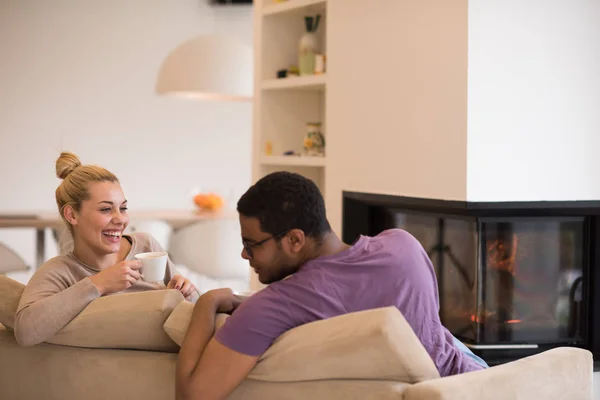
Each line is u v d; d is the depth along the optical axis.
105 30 6.82
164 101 7.02
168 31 6.99
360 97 3.76
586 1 3.29
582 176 3.30
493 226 3.27
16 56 6.59
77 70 6.75
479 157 3.16
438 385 1.59
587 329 3.42
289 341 1.67
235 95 5.26
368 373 1.64
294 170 4.66
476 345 3.30
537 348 3.35
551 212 3.31
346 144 3.87
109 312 1.89
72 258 2.24
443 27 3.24
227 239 5.14
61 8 6.69
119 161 6.91
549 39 3.24
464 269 3.35
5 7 6.55
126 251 2.48
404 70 3.46
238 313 1.70
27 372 2.01
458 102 3.17
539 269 3.35
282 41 4.62
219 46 4.91
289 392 1.69
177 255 5.21
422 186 3.37
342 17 3.88
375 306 1.75
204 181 7.18
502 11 3.17
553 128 3.26
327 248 1.80
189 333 1.76
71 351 1.95
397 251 1.82
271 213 1.74
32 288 2.04
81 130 6.79
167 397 1.84
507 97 3.19
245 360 1.68
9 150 6.61
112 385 1.89
